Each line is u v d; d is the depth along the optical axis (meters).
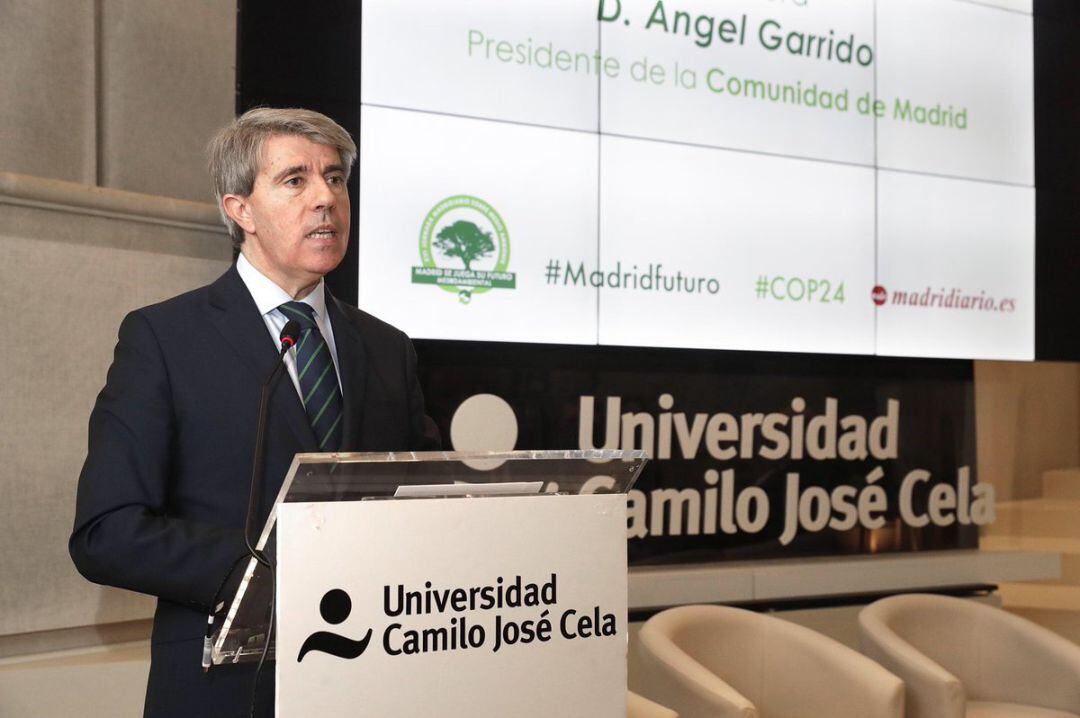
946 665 3.38
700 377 4.01
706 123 4.05
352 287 3.46
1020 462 4.81
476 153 3.66
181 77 3.30
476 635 1.35
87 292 2.74
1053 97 4.69
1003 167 4.58
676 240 3.98
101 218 2.78
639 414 3.90
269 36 3.35
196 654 1.65
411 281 3.54
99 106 3.13
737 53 4.11
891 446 4.33
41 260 2.65
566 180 3.81
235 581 1.50
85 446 2.73
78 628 2.77
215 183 1.91
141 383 1.72
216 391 1.75
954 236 4.48
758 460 4.11
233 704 1.64
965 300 4.49
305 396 1.83
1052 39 4.70
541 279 3.76
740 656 3.05
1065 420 4.93
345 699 1.27
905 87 4.41
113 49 3.15
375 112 3.50
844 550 4.24
